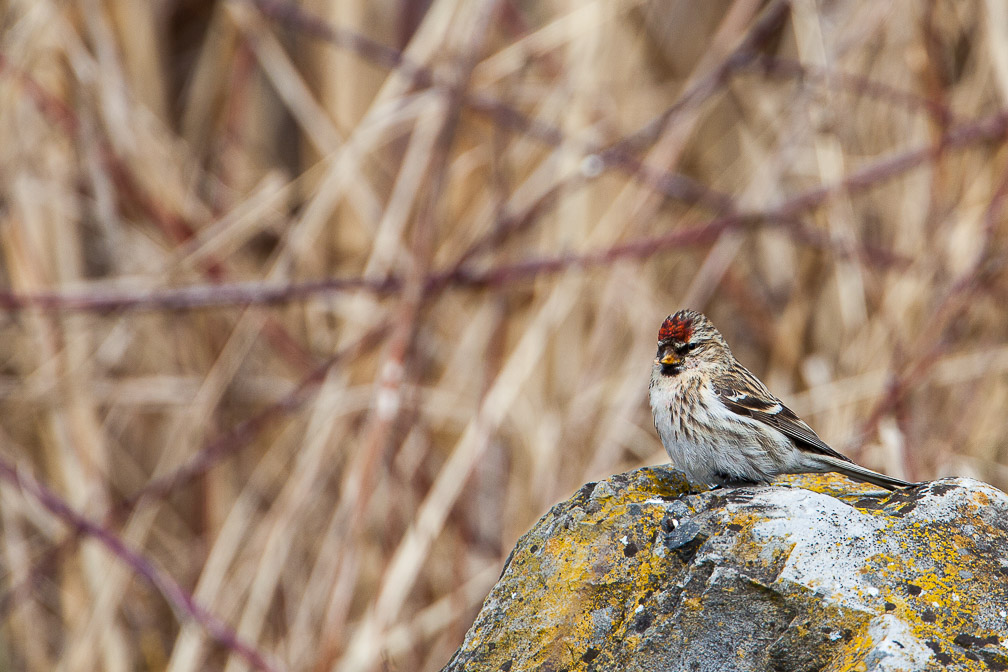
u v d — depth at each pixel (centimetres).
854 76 1195
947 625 440
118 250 1230
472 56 1106
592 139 1203
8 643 1152
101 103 1237
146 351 1263
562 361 1145
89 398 1154
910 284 1145
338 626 915
